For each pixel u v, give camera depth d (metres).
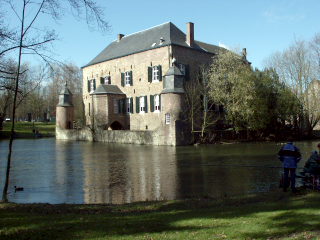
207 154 22.73
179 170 15.77
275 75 38.34
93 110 41.66
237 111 34.91
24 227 5.90
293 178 9.16
